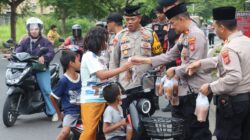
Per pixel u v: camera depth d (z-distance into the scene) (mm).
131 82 6738
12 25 34906
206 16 65750
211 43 33688
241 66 5262
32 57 9641
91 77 6211
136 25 6957
